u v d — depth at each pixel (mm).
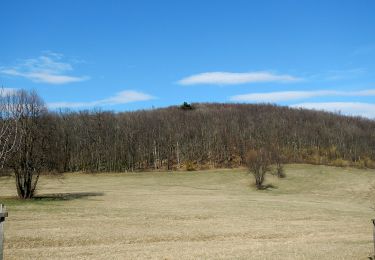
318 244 26609
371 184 89750
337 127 170250
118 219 38219
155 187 84062
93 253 23219
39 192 68750
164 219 39375
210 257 21812
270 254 22516
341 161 128125
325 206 57312
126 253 23219
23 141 53500
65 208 44969
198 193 73312
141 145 131125
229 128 151500
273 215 44656
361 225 38531
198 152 133500
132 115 167625
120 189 78438
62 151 112062
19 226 32188
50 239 27422
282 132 152125
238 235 31750
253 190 83312
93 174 109125
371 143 152750
